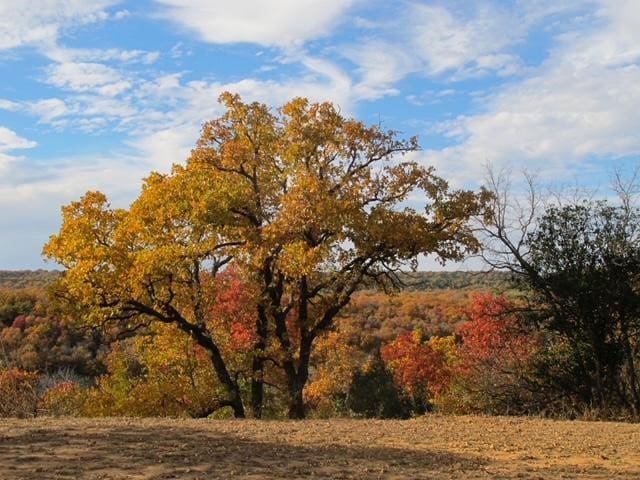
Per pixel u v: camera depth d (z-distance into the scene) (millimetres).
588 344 19891
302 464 8734
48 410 18641
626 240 19578
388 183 22375
